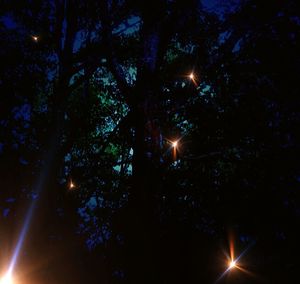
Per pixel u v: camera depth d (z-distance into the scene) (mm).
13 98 6512
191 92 5043
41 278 4621
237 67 4805
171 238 4465
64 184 6340
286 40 4672
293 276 4066
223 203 4738
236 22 4883
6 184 5918
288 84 4566
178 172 4922
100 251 5078
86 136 7285
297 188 4547
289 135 4617
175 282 4160
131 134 5859
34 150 6523
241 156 4777
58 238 5473
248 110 4715
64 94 6961
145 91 4863
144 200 4391
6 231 5340
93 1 5996
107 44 4832
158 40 5180
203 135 4996
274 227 4488
